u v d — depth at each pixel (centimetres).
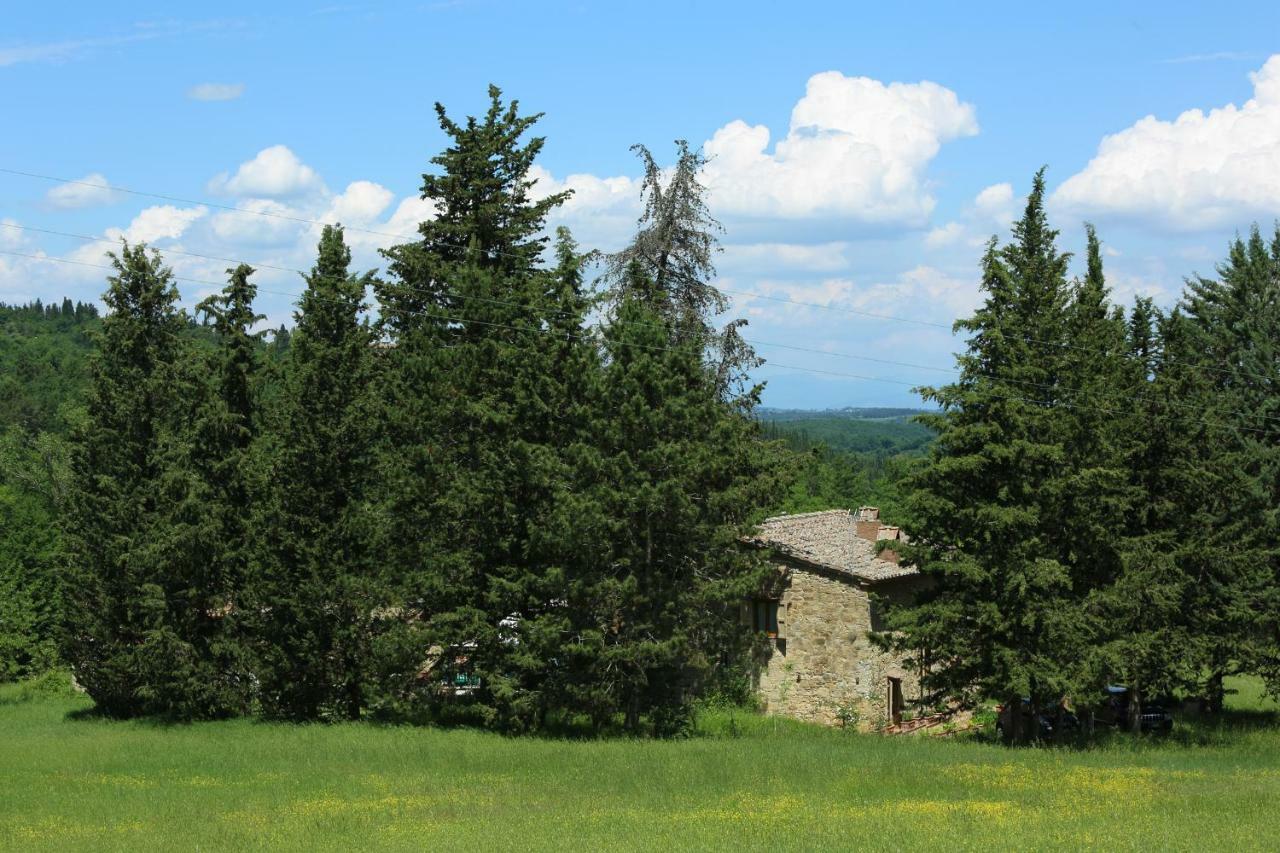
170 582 4375
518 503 4128
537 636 3856
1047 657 3756
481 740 3612
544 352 4166
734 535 4006
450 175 4588
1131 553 3978
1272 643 4553
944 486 3869
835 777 2845
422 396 4147
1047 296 3878
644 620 3947
